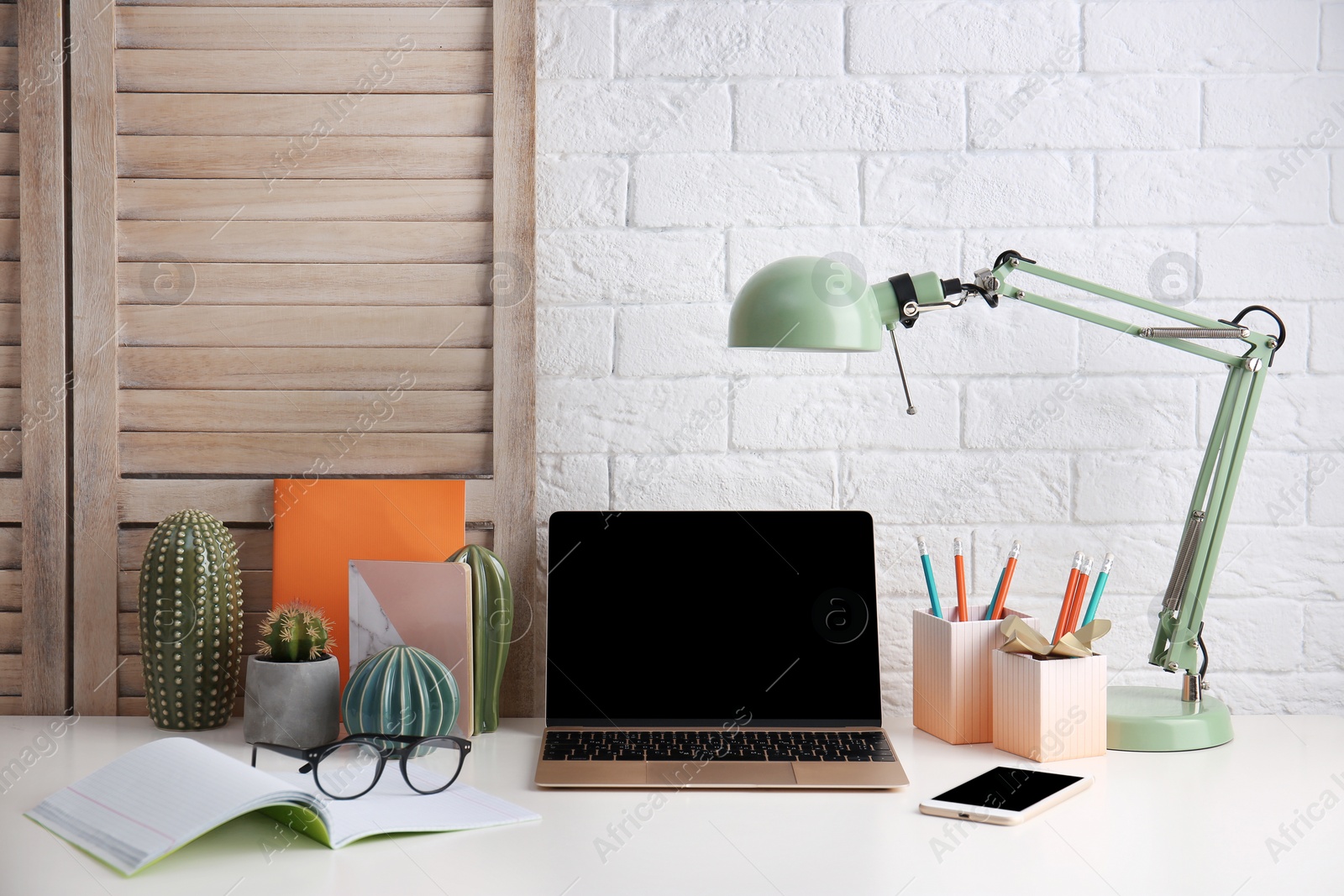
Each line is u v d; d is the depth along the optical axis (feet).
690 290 3.67
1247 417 3.27
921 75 3.65
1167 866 2.31
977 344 3.69
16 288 3.53
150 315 3.54
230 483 3.57
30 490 3.53
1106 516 3.72
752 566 3.40
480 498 3.58
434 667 3.05
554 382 3.67
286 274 3.55
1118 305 3.69
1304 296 3.68
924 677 3.40
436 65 3.55
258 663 3.12
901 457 3.71
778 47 3.64
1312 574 3.72
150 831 2.32
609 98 3.64
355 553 3.49
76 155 3.50
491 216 3.57
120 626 3.57
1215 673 3.69
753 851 2.37
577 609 3.36
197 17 3.51
